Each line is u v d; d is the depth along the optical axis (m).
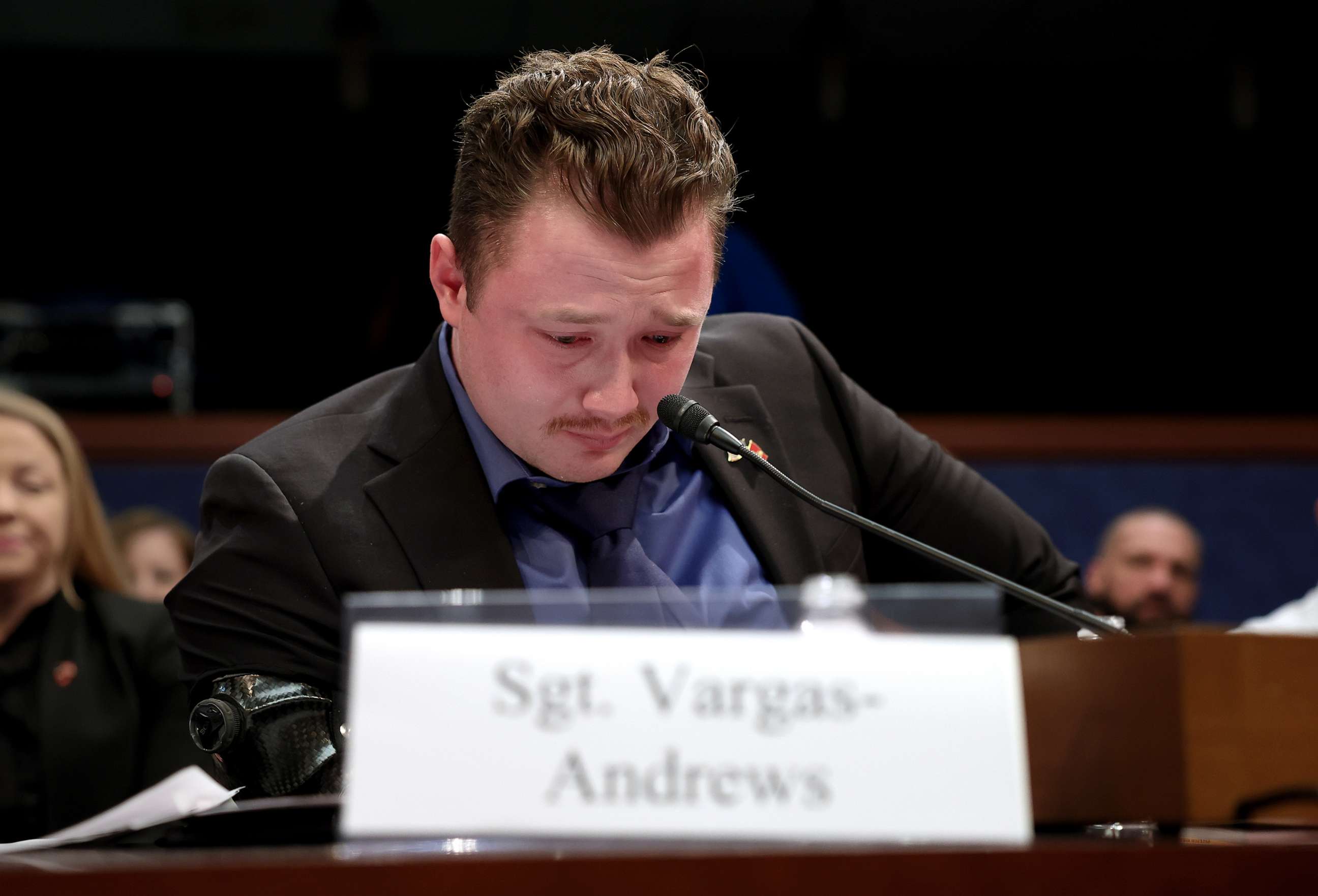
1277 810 2.24
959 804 1.89
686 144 2.87
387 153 16.20
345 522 3.10
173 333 13.02
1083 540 11.89
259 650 3.00
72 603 6.05
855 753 1.90
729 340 3.83
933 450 3.89
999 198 16.98
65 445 6.12
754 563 3.34
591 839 1.84
